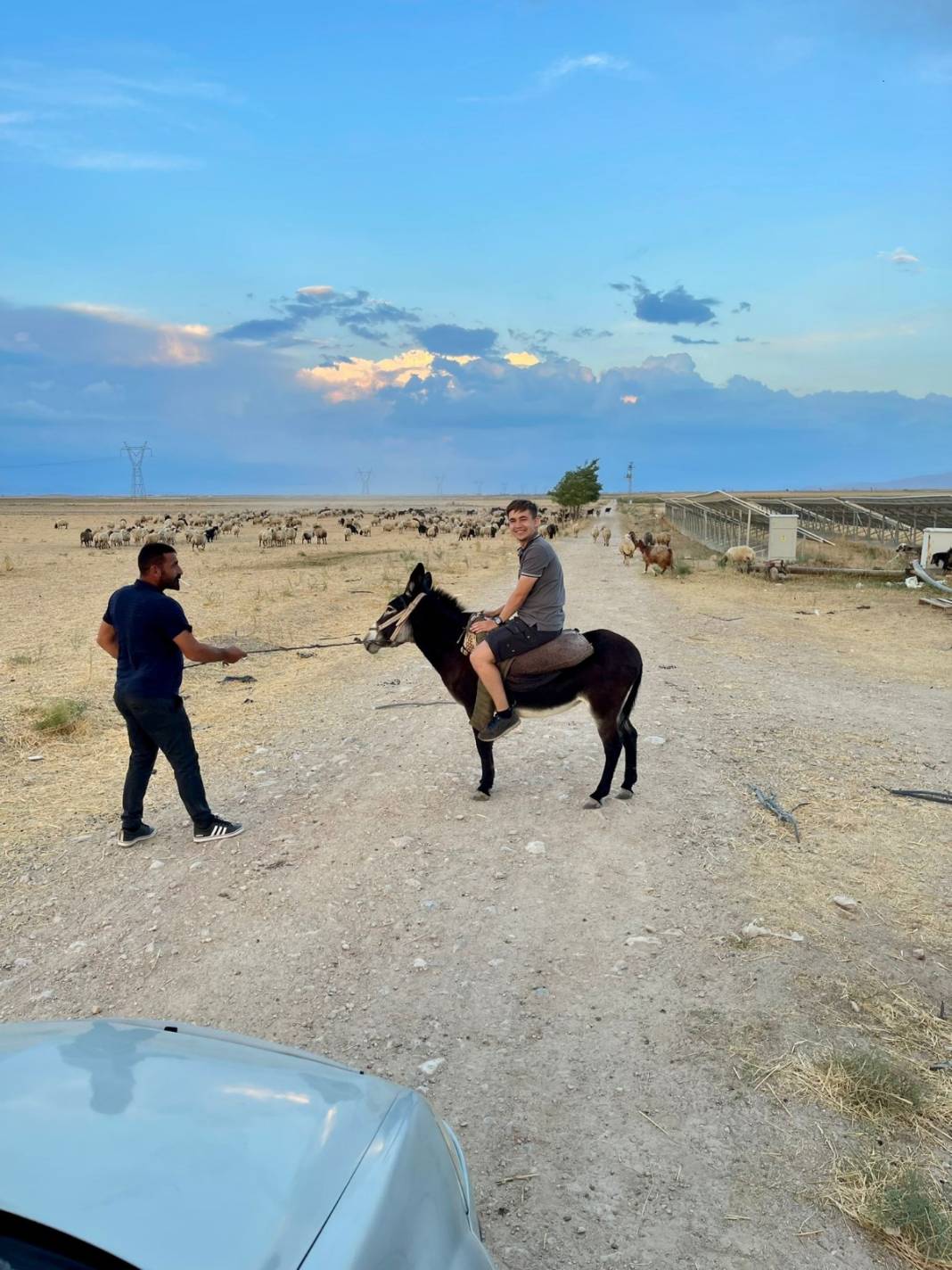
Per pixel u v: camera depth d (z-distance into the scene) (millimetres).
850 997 4426
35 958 4785
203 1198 1716
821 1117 3588
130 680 6020
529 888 5680
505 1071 3875
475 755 8508
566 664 6703
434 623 6957
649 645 15000
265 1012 4293
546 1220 3074
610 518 94750
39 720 9398
